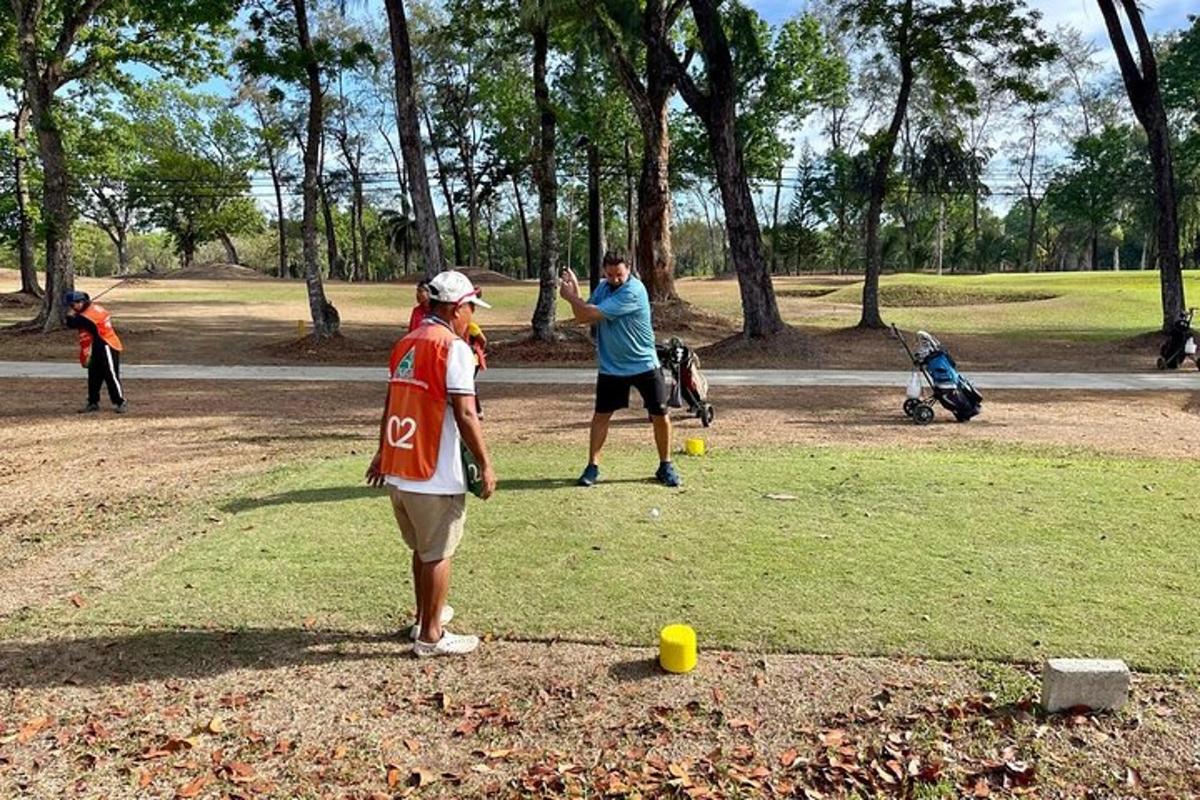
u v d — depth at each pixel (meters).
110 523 6.30
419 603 4.20
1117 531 5.63
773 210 75.12
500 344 19.53
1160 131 19.88
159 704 3.71
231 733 3.48
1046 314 28.80
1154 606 4.43
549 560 5.21
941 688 3.71
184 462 8.42
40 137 21.81
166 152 58.59
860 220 76.25
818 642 4.12
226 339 22.34
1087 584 4.73
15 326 22.81
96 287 42.59
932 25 21.14
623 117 35.00
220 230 66.12
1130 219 61.28
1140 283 37.06
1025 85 20.95
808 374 15.65
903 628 4.23
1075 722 3.44
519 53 21.53
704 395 10.27
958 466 7.62
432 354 3.93
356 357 18.73
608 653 4.08
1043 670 3.62
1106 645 4.02
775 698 3.67
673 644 3.88
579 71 22.17
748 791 3.09
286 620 4.48
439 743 3.42
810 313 31.20
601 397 6.90
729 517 6.04
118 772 3.25
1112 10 19.95
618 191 57.75
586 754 3.33
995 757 3.26
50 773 3.24
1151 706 3.54
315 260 19.89
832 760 3.24
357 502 6.59
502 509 6.26
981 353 19.36
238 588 4.88
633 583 4.84
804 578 4.88
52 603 4.76
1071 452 8.58
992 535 5.58
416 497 3.93
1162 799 3.02
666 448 6.98
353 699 3.73
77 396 13.12
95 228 73.81
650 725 3.50
